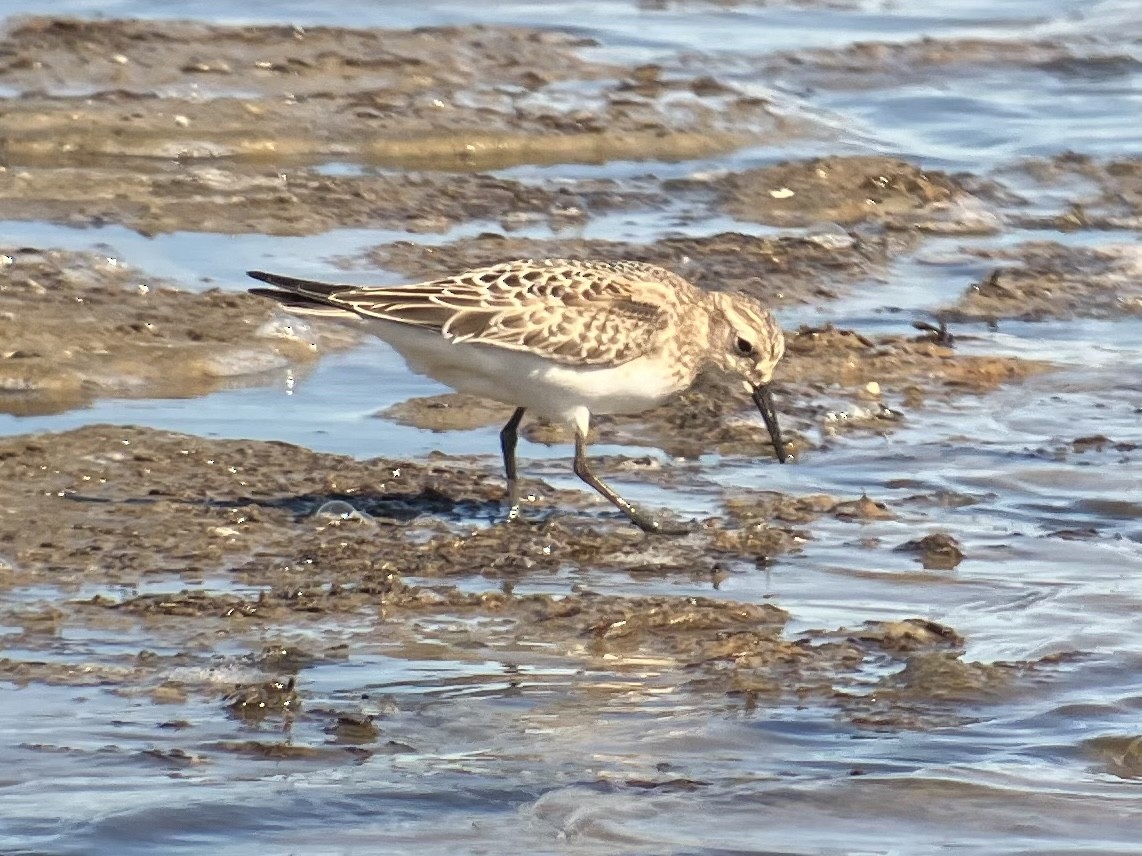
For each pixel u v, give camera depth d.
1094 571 12.91
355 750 9.93
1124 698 10.88
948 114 26.42
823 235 21.20
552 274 13.51
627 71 26.80
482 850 9.00
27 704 10.27
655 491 14.29
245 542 12.77
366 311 13.14
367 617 11.65
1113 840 9.31
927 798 9.68
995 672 11.13
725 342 14.01
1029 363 17.66
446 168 23.33
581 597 12.09
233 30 26.67
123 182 21.38
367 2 30.00
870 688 10.92
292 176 22.02
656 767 9.91
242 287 18.38
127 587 11.95
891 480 14.72
